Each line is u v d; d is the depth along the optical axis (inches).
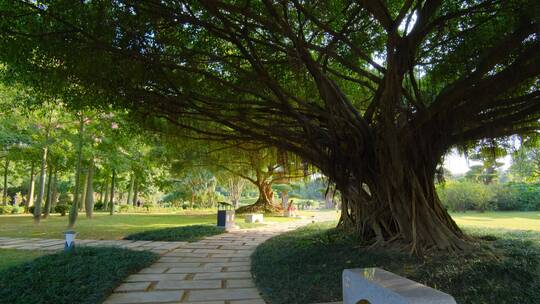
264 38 245.4
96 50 226.1
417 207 268.2
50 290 191.2
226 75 301.1
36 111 531.5
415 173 277.9
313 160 326.3
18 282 203.0
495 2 203.5
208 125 383.6
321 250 294.7
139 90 266.5
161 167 960.9
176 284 230.2
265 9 235.9
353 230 341.7
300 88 317.7
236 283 234.4
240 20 223.5
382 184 287.4
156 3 209.6
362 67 333.4
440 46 276.4
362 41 283.3
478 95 232.4
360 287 124.0
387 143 263.0
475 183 1026.1
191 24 238.1
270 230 564.1
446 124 261.7
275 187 1145.4
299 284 216.7
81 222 660.1
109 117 530.9
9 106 505.0
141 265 274.2
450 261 223.8
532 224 556.1
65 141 613.3
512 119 274.2
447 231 263.1
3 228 539.2
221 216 566.6
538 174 712.4
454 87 222.2
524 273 196.2
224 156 658.8
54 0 200.2
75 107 294.7
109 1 203.6
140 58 232.7
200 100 284.2
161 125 369.7
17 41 217.8
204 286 226.1
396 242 275.3
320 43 291.6
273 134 310.0
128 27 217.0
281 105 274.2
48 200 773.9
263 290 212.4
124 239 431.2
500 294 178.4
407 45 201.6
